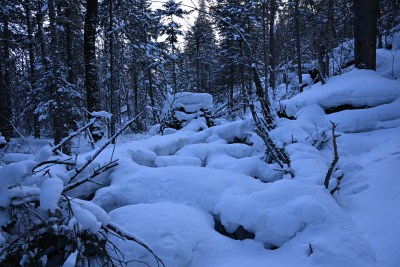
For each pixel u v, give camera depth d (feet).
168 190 14.60
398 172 14.89
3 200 9.80
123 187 15.14
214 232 12.01
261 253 10.99
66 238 9.67
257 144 24.89
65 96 45.65
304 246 10.27
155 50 83.66
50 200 9.32
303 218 11.21
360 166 17.20
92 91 36.37
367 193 14.17
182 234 10.83
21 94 63.57
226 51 84.69
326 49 33.47
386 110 23.49
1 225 9.98
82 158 16.87
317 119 25.99
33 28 59.41
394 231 10.62
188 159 22.15
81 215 9.65
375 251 9.98
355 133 23.63
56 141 41.29
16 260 9.30
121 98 84.38
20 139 48.24
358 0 30.68
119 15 64.44
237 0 74.90
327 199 12.34
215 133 30.50
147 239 10.34
